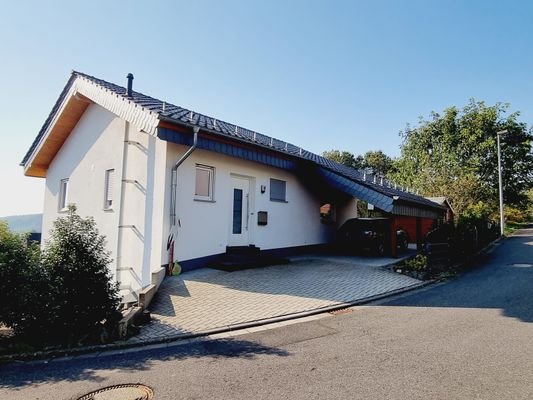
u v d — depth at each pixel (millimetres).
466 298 8188
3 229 5734
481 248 19609
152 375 4012
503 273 11859
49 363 4406
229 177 11180
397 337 5348
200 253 10117
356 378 3896
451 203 30094
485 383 3785
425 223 20578
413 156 42844
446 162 38562
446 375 3980
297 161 13430
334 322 6211
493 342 5105
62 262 5262
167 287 8070
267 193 12633
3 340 5148
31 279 5039
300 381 3824
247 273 9898
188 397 3469
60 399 3459
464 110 40281
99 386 3742
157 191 9133
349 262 12555
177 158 9438
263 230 12430
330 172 13625
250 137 11812
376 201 12305
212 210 10555
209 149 9594
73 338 5078
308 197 14922
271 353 4699
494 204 36812
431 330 5695
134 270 9500
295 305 7121
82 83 11180
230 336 5453
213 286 8336
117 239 10023
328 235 16094
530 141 38562
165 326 5734
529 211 54219
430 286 9695
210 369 4168
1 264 4887
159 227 8945
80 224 5582
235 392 3570
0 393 3602
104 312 5367
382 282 9531
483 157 38469
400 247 16453
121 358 4555
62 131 12781
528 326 5922
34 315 5020
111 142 10945
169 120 8234
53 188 13438
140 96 11211
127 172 10180
